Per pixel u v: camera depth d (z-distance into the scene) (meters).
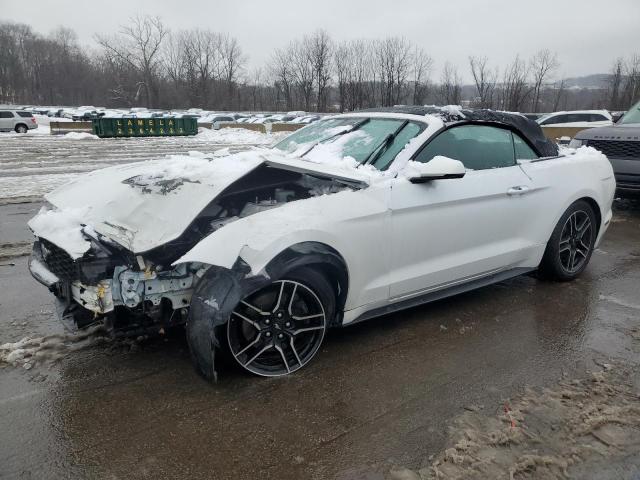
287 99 69.69
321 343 3.17
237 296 2.62
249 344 2.88
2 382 2.89
